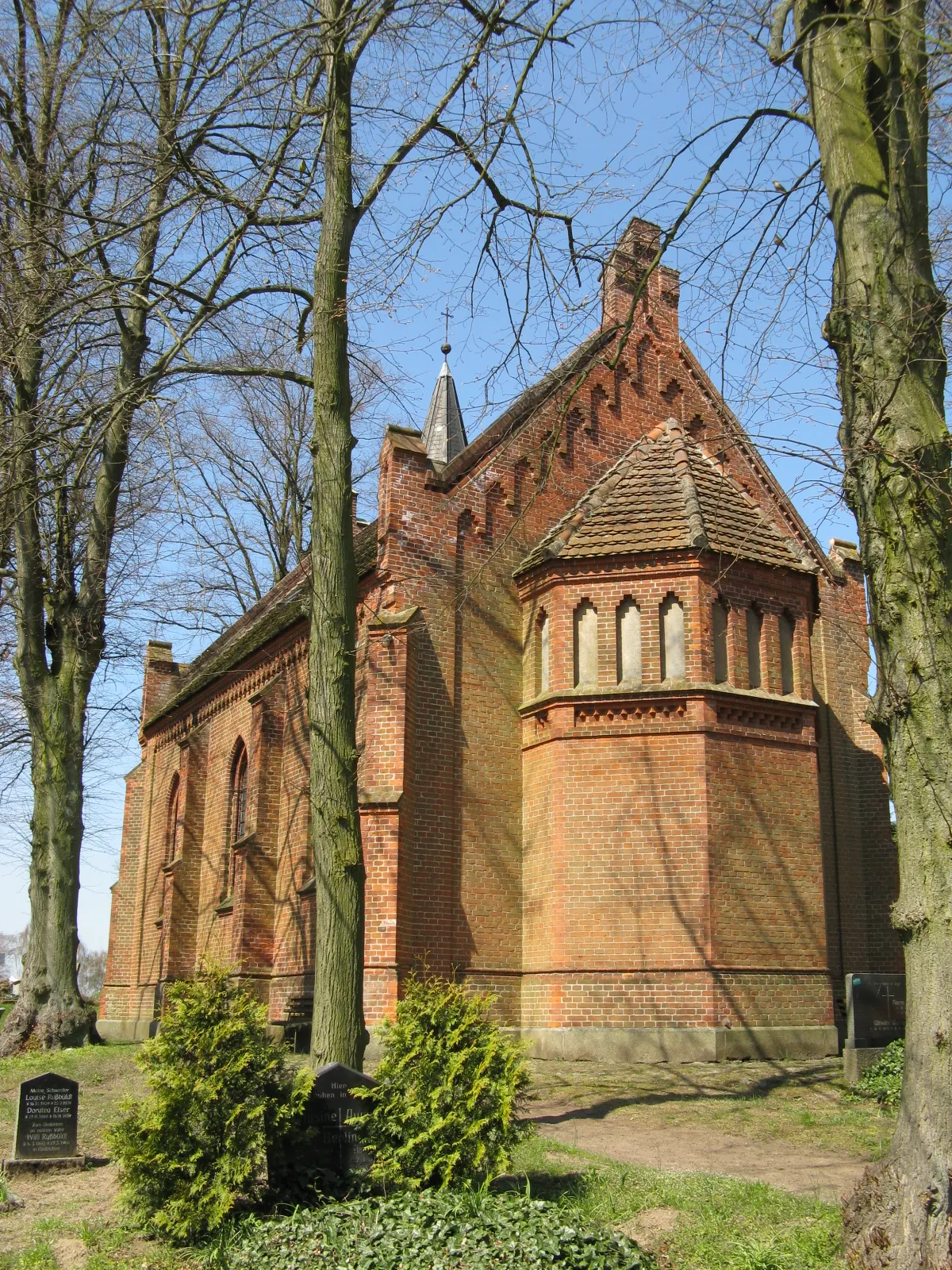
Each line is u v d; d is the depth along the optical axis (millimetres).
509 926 18297
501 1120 8898
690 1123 12555
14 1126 13172
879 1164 7340
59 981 20578
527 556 20156
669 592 18297
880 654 7926
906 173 8312
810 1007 17359
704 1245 7859
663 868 17172
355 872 11469
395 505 19047
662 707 17844
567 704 18188
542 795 18406
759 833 17656
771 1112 13070
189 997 8891
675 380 22797
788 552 19766
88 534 22125
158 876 31484
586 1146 11414
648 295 22797
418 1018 9336
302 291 14516
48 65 18875
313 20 13133
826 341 8820
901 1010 15227
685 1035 16484
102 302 17625
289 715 23375
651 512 19250
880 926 20906
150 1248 8312
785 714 18484
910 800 7523
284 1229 8062
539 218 12461
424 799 18094
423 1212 8164
